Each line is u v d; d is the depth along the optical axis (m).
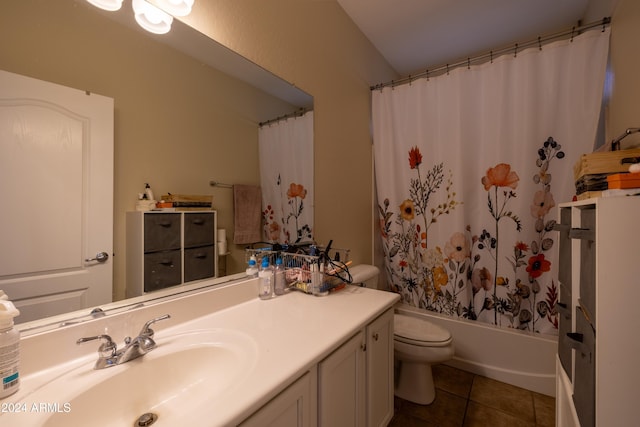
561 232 1.19
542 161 1.74
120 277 0.89
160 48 0.99
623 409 0.70
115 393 0.68
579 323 0.91
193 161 1.11
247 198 1.33
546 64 1.72
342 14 1.97
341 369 0.95
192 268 1.10
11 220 0.68
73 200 0.79
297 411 0.75
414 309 2.19
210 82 1.17
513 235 1.84
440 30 2.21
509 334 1.83
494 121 1.87
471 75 1.96
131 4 0.90
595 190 1.01
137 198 0.94
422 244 2.17
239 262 1.29
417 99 2.14
